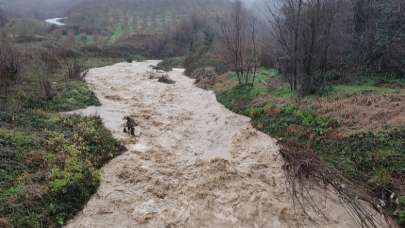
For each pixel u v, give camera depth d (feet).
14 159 25.70
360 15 54.13
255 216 23.40
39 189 22.62
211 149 35.47
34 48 83.97
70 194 23.34
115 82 66.80
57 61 75.15
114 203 24.14
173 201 25.00
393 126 29.53
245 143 36.27
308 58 46.06
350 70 51.49
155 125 41.32
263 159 32.14
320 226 22.38
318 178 27.50
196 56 96.58
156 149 34.06
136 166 29.86
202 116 46.29
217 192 26.23
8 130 29.94
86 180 25.49
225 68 74.59
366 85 45.52
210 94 58.54
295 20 45.93
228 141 37.37
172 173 29.25
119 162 30.42
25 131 31.09
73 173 25.30
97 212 22.95
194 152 34.35
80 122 36.76
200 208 24.17
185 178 28.43
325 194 25.62
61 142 30.40
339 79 48.98
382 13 50.75
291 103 41.42
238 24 57.16
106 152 31.42
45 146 29.14
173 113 46.83
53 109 40.91
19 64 50.96
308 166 28.73
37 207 21.26
